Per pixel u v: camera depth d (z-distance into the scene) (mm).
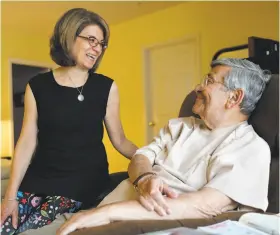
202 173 1153
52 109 1349
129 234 810
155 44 4188
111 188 1468
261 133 1220
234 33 3441
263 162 1091
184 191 1137
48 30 4934
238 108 1226
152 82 4344
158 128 4277
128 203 951
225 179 1040
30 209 1336
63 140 1359
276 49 1879
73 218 903
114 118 1528
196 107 1284
